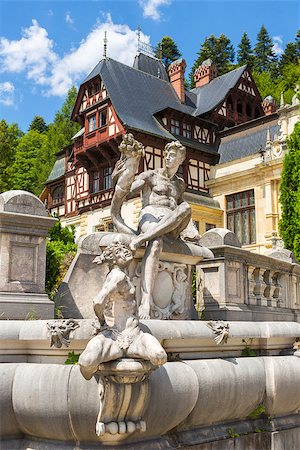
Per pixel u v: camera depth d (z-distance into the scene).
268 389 5.50
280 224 23.39
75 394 3.87
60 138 53.66
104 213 34.84
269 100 40.44
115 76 35.22
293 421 5.84
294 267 8.60
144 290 5.30
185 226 5.74
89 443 4.00
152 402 4.12
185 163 35.06
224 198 34.88
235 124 38.47
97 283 5.82
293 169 23.31
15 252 5.21
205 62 42.47
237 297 7.07
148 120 33.91
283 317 8.05
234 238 7.18
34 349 4.45
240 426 5.26
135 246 5.34
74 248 11.95
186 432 4.71
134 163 5.71
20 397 4.12
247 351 5.75
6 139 41.22
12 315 5.00
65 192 40.47
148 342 3.77
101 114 34.72
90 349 3.67
